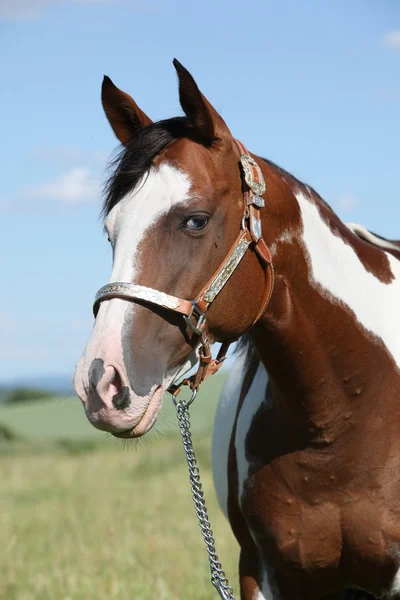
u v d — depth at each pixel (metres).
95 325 3.19
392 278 4.02
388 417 3.68
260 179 3.46
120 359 3.10
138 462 18.19
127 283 3.18
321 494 3.68
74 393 3.31
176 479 15.14
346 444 3.65
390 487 3.62
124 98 3.66
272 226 3.55
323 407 3.64
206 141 3.38
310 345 3.62
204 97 3.30
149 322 3.19
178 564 7.45
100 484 15.88
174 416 4.05
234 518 4.15
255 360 4.23
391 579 3.70
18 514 12.10
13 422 32.53
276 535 3.77
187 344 3.30
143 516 10.92
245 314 3.44
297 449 3.71
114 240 3.29
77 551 8.41
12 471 19.45
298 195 3.78
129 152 3.34
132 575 7.05
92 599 6.35
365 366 3.69
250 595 3.95
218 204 3.32
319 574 3.77
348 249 3.88
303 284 3.63
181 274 3.24
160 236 3.22
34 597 6.55
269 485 3.79
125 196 3.27
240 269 3.39
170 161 3.29
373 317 3.79
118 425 3.08
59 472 18.50
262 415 3.92
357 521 3.62
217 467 4.57
